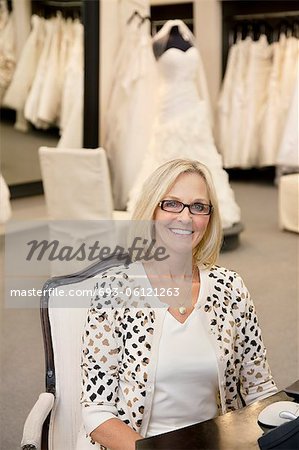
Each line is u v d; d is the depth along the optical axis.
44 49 6.85
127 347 1.90
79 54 6.71
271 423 1.65
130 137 6.15
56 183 5.00
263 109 9.14
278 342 4.10
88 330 1.93
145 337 1.89
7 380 3.69
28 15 6.77
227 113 9.22
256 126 9.20
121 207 6.26
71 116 6.68
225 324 1.98
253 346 2.06
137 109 6.12
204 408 1.95
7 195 5.21
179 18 9.59
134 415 1.89
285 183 6.75
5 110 6.82
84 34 6.29
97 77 6.28
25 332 4.37
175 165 1.96
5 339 4.25
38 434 1.90
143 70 6.09
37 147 7.05
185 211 1.94
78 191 4.93
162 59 5.93
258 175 9.94
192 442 1.59
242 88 9.13
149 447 1.57
